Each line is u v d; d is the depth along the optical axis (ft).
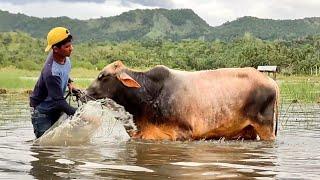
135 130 30.91
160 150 24.64
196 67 182.19
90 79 104.37
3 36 260.62
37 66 183.93
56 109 27.27
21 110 45.98
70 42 27.04
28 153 22.89
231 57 181.78
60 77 27.07
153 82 30.99
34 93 27.66
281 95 67.51
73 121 27.07
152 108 30.78
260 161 21.49
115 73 31.09
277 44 191.31
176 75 31.17
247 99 30.55
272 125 30.53
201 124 30.40
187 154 23.43
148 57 191.42
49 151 23.58
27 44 254.47
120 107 31.14
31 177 17.72
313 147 26.16
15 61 189.88
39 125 27.66
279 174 18.61
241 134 31.01
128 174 18.38
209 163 20.89
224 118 30.42
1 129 32.32
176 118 30.45
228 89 30.68
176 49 208.85
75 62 176.45
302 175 18.42
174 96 30.60
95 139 27.66
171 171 19.03
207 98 30.55
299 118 40.91
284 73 155.74
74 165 20.04
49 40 26.78
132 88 30.86
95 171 18.88
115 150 24.34
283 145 27.12
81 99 29.81
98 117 28.22
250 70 31.40
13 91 77.61
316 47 189.88
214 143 28.19
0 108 48.14
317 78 132.57
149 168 19.58
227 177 18.02
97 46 248.32
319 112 46.19
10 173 18.38
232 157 22.65
